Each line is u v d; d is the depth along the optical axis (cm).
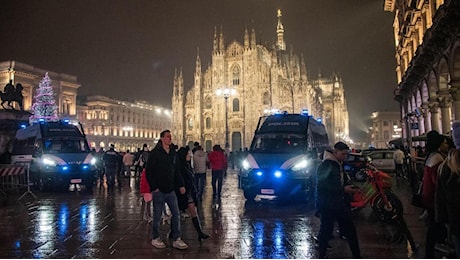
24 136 2367
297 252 803
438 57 2405
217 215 1255
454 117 2075
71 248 844
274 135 1716
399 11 4603
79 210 1367
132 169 3158
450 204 511
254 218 1197
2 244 880
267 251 811
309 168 1558
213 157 1720
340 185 675
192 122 8956
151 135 12912
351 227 662
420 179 1595
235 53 8625
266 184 1492
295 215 1248
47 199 1683
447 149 736
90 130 10588
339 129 12481
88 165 2073
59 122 2317
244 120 8238
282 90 8356
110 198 1711
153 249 834
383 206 1075
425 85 3089
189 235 968
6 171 1791
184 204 908
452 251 752
